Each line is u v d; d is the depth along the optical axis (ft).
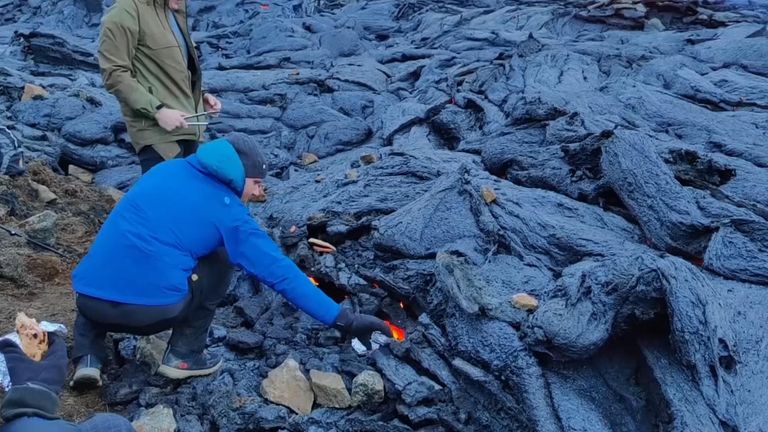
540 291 13.44
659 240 13.97
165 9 14.87
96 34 40.29
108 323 11.89
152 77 14.73
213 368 13.04
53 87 26.35
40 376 8.48
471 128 20.95
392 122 22.53
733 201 14.56
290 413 12.58
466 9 37.83
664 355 12.18
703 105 20.56
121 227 11.66
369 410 12.65
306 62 31.09
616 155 15.06
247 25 37.73
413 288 14.32
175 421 12.39
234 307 15.26
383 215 16.63
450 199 15.92
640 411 11.90
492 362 12.35
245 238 11.66
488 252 14.78
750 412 11.04
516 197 15.56
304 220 16.71
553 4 36.81
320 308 11.77
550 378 12.21
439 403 12.52
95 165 22.09
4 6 45.44
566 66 23.82
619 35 30.09
